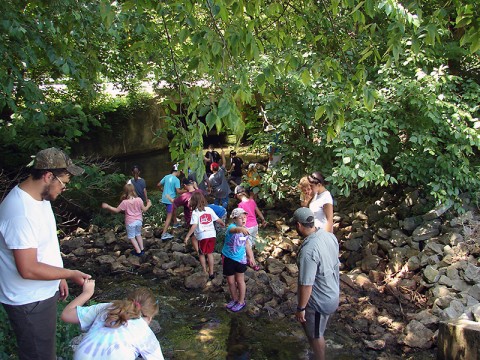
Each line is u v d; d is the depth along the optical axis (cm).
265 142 977
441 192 754
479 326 503
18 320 299
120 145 1784
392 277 727
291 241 892
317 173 560
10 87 533
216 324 640
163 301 718
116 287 780
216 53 332
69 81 914
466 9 388
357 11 392
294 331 618
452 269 660
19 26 496
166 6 356
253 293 720
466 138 752
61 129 925
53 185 294
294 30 638
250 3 398
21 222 280
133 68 1134
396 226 837
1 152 1057
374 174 740
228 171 1323
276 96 824
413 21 429
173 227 1037
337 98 375
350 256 823
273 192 1010
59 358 430
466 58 918
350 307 660
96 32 634
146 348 290
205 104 328
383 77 784
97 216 1100
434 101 727
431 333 576
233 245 648
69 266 872
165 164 1747
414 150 817
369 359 552
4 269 292
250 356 559
